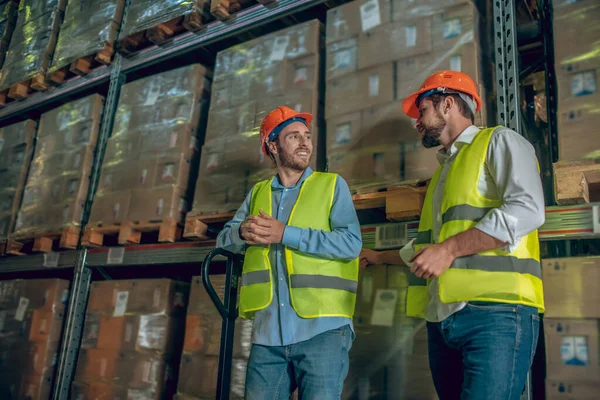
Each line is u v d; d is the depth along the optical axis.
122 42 4.55
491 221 1.72
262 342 2.14
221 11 3.96
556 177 2.30
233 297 2.51
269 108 3.36
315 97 3.22
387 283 2.76
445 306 1.86
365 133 2.88
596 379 2.04
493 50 2.93
